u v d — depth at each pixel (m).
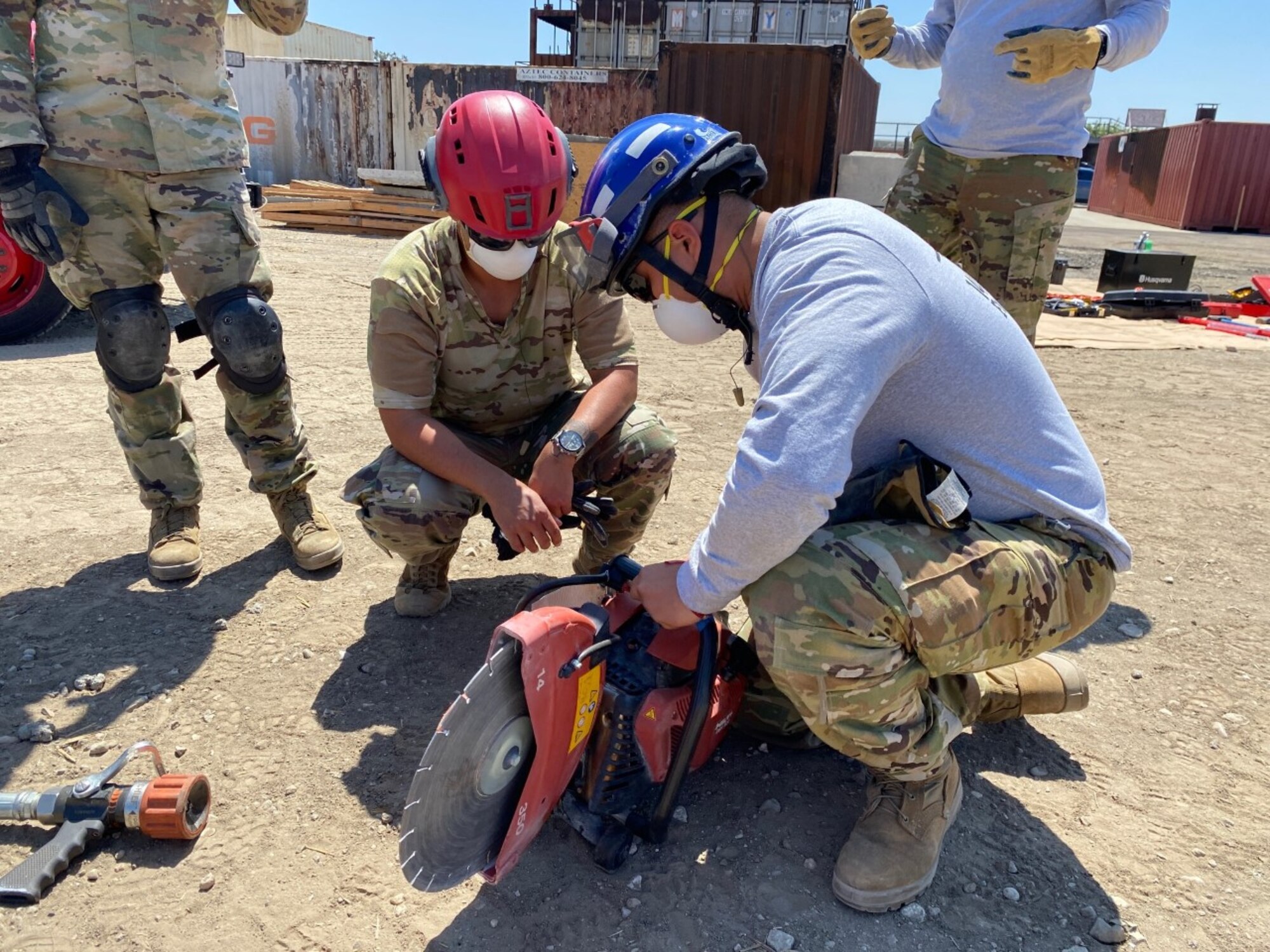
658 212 1.77
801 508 1.52
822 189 13.16
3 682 2.49
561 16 28.59
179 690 2.48
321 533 3.17
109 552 3.23
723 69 13.01
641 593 1.83
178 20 2.70
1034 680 2.34
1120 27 3.13
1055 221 3.63
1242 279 13.59
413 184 12.83
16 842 1.97
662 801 1.88
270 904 1.83
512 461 2.80
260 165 15.38
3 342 5.95
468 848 1.69
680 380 5.96
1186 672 2.71
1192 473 4.41
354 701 2.46
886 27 3.83
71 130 2.64
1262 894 1.90
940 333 1.67
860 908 1.81
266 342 2.85
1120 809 2.14
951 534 1.75
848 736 1.76
